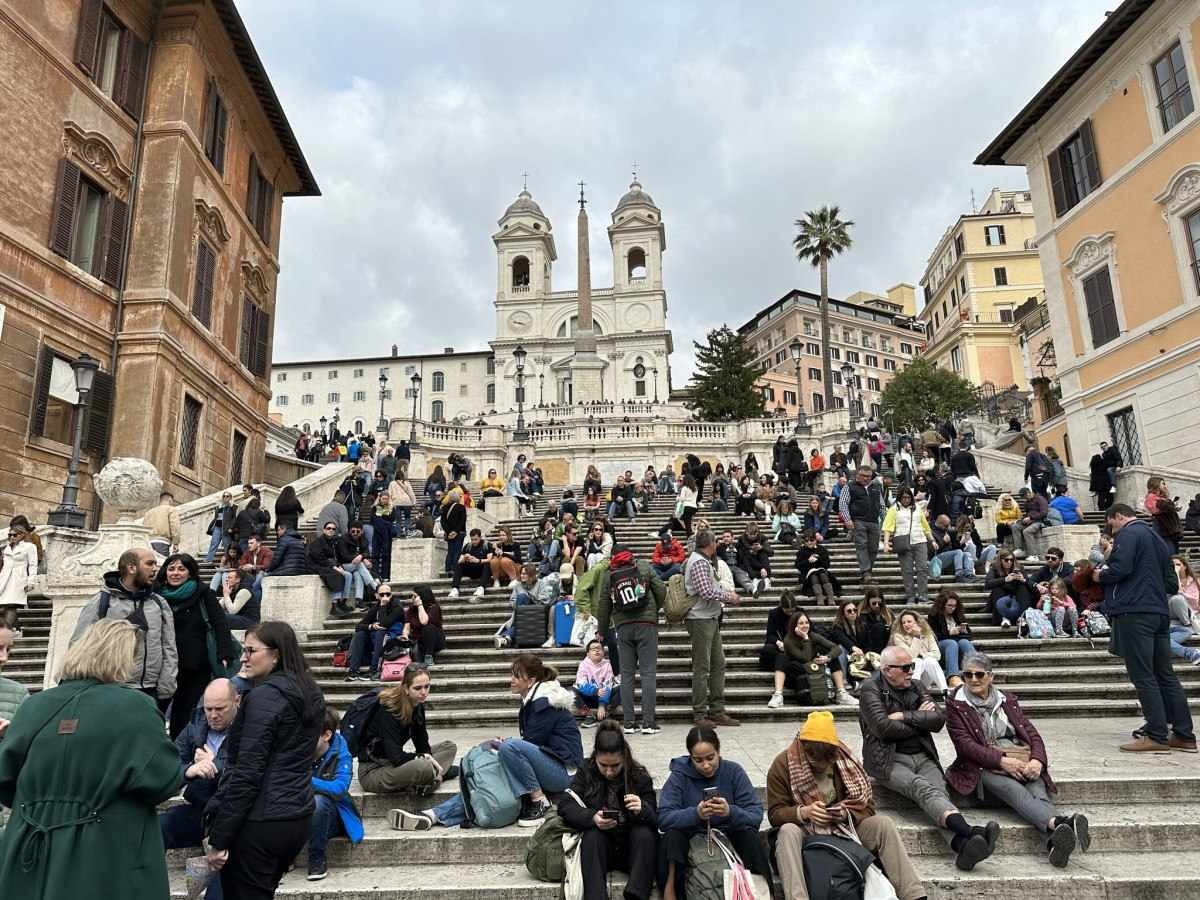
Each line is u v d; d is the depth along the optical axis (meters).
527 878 5.01
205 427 20.72
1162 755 6.62
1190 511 16.64
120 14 18.94
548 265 89.19
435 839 5.36
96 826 2.99
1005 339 58.97
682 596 8.43
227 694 4.57
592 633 11.06
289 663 4.21
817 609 11.96
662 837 4.83
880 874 4.55
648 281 83.38
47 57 16.64
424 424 38.12
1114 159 22.48
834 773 4.95
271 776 3.94
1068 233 24.38
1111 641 7.10
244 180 23.67
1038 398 33.81
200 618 5.99
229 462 22.44
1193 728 7.31
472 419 74.31
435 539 15.39
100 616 5.49
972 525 15.23
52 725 3.09
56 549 13.25
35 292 15.89
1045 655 10.18
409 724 6.09
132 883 3.02
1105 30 21.58
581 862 4.73
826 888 4.48
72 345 16.89
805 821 4.81
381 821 5.82
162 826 5.00
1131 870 4.91
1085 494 21.41
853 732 8.06
